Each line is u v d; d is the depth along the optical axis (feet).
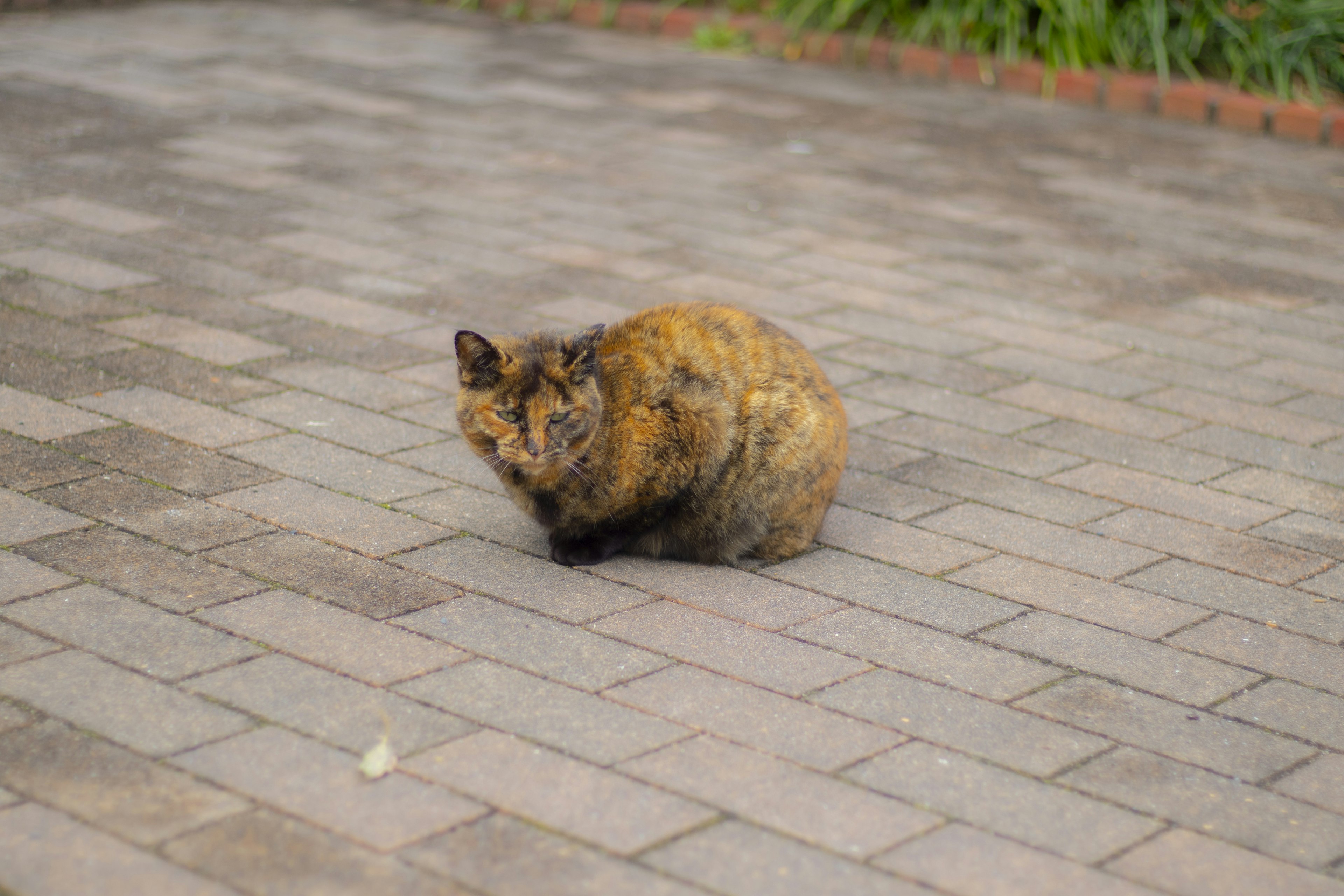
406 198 14.78
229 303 12.55
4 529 10.32
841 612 10.20
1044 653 10.02
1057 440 11.61
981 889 8.96
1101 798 9.34
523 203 14.89
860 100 20.01
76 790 9.11
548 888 8.88
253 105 18.03
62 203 13.78
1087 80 19.95
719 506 10.41
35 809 9.03
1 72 18.60
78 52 20.21
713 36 22.70
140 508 10.55
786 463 10.38
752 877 8.95
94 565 10.14
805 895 8.91
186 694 9.52
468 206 14.66
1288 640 10.16
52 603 9.91
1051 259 13.93
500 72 20.71
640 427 10.24
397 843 9.00
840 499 11.03
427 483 10.93
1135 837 9.19
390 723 9.45
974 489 11.15
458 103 18.85
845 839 9.11
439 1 25.52
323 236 13.60
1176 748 9.57
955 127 18.76
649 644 9.94
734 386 10.36
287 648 9.77
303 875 8.87
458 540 10.53
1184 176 16.90
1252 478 11.31
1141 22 20.61
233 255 13.21
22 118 16.60
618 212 14.75
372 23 23.73
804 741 9.49
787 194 15.67
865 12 22.80
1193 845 9.17
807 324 12.75
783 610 10.20
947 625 10.15
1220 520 10.95
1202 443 11.62
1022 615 10.24
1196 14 20.31
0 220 13.42
